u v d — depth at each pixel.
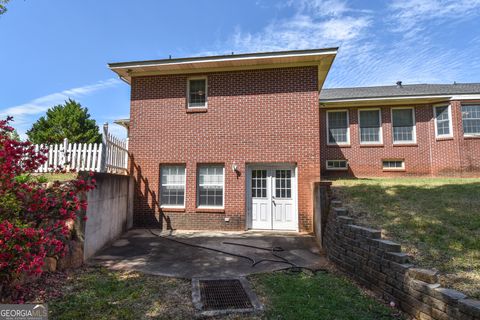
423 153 13.77
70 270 5.30
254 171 9.54
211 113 9.67
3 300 3.89
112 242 7.55
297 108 9.32
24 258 3.51
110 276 5.10
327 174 14.34
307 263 5.98
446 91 14.23
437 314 3.19
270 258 6.28
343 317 3.55
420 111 13.96
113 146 8.54
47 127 28.62
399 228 5.42
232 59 9.09
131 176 9.40
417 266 4.12
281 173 9.43
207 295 4.31
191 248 7.06
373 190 8.01
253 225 9.33
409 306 3.61
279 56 8.93
